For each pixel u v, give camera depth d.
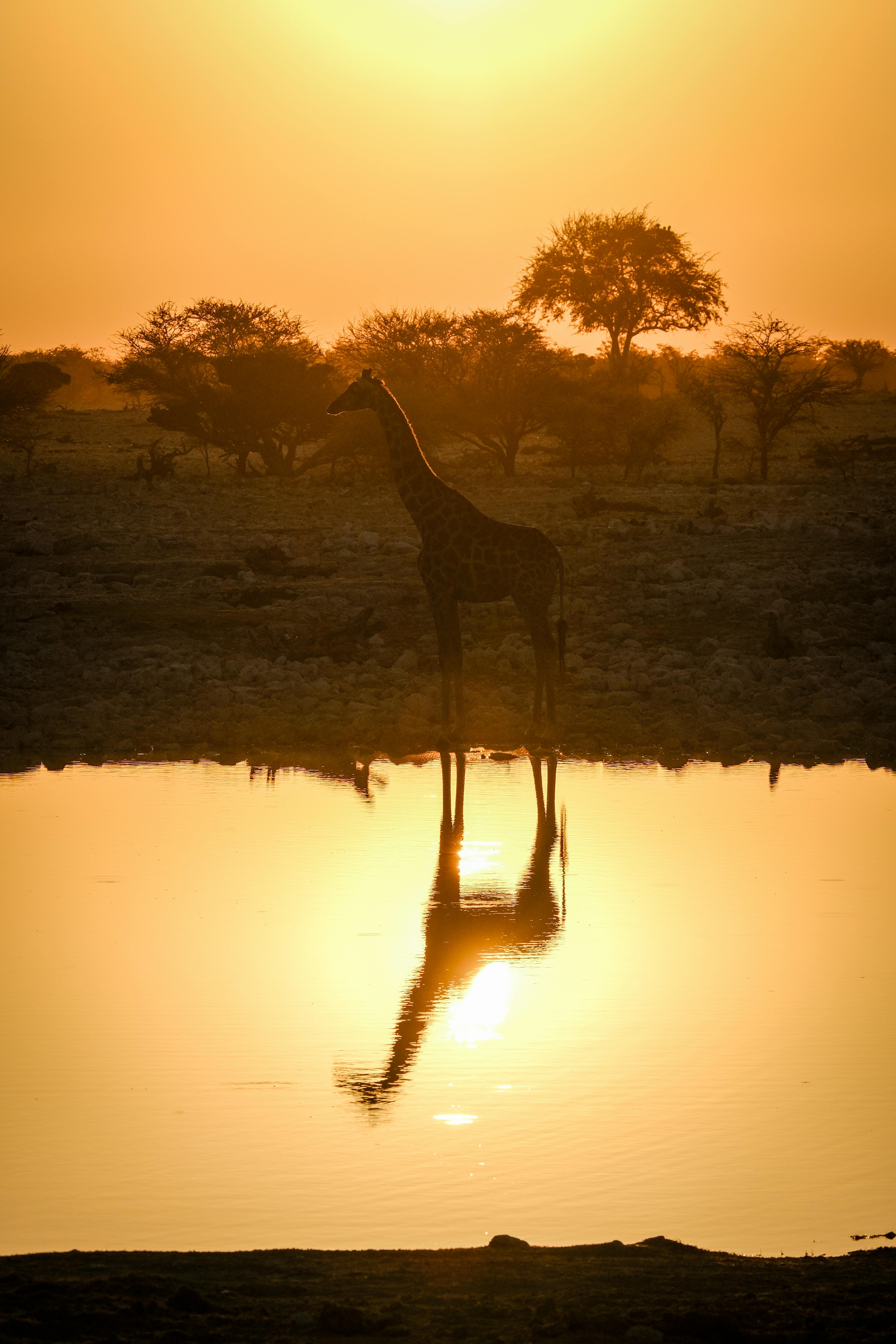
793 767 56.78
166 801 50.03
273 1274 16.38
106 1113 23.31
